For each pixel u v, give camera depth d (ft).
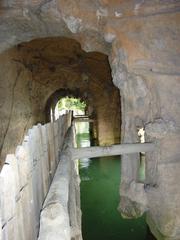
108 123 56.90
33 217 7.90
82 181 41.09
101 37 25.11
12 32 27.50
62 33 28.58
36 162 8.92
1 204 5.06
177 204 20.51
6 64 37.42
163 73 20.43
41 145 10.14
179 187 20.38
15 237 5.88
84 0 23.15
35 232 8.14
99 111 56.80
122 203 24.14
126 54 21.80
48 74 53.26
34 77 51.26
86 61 52.13
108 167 48.11
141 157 43.96
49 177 12.06
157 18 21.15
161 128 19.85
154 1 21.22
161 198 20.49
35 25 26.50
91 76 54.75
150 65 20.98
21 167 6.68
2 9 24.17
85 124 103.40
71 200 13.55
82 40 27.37
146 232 24.86
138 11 21.67
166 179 20.27
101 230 25.77
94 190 37.09
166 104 20.31
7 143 37.52
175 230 20.68
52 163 13.33
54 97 61.87
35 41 44.70
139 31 21.54
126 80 23.44
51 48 48.42
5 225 5.25
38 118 56.70
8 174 5.47
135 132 23.52
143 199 21.50
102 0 22.62
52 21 25.41
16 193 6.08
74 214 12.85
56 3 23.02
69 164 15.49
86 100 58.54
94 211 30.27
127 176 23.77
